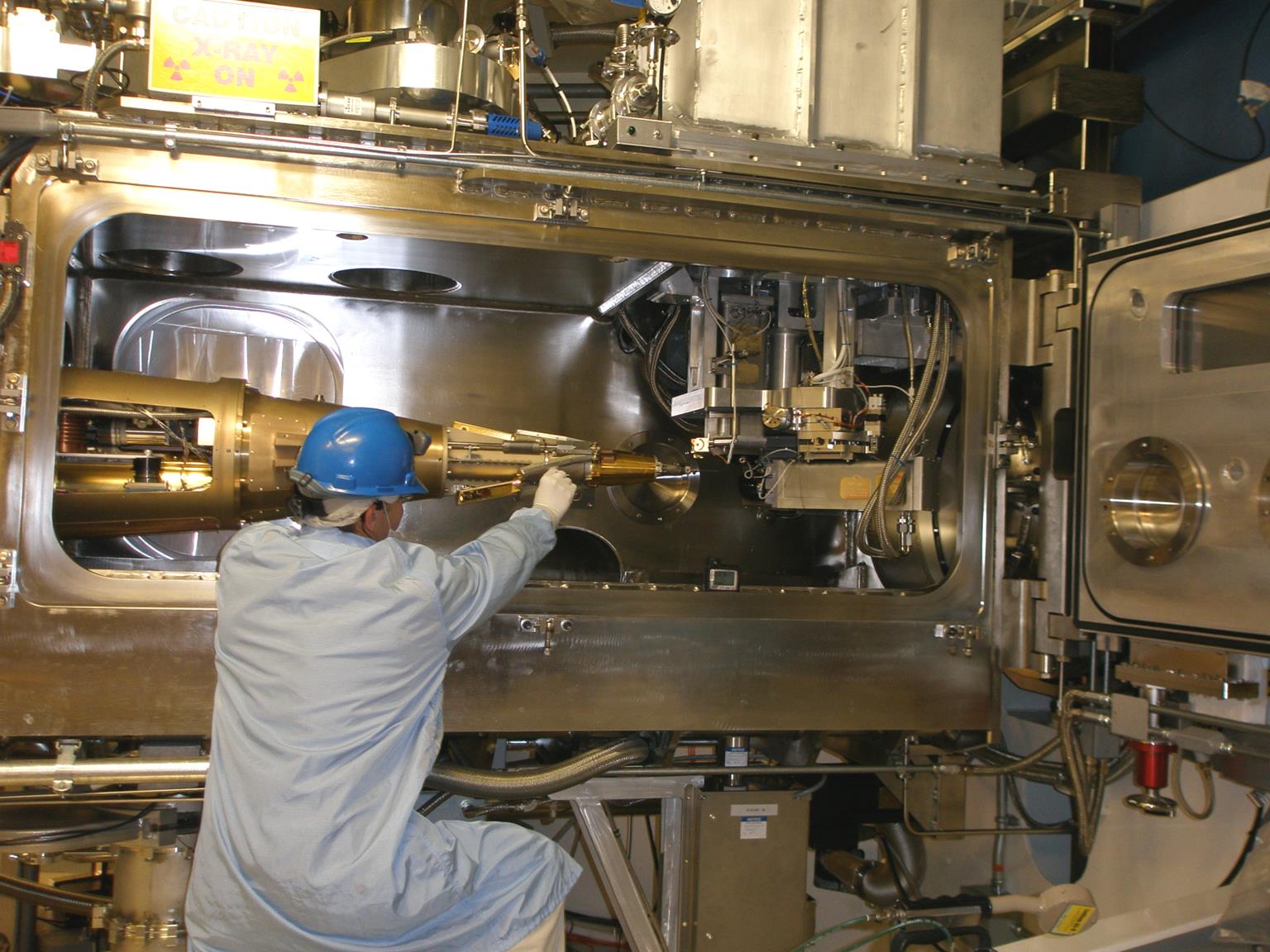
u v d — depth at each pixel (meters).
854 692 2.50
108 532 2.35
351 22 2.62
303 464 1.97
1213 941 2.07
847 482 2.60
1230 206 2.56
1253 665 2.13
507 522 2.17
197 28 2.06
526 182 2.24
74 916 2.73
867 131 2.47
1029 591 2.63
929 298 2.77
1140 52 3.33
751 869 2.56
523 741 2.88
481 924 1.95
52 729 2.07
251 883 1.77
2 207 2.05
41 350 2.07
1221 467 2.07
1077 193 2.63
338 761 1.75
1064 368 2.57
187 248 2.62
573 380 3.37
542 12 2.69
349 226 2.21
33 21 2.09
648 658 2.38
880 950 3.08
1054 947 2.07
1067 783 2.80
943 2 2.53
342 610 1.79
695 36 2.34
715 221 2.41
